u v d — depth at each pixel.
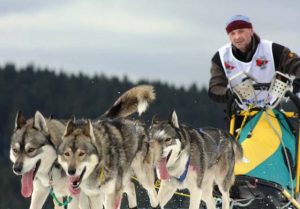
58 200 10.95
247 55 12.09
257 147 11.34
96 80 82.81
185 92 76.69
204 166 11.61
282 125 11.59
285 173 11.28
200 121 75.44
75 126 10.66
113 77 82.56
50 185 10.72
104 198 11.49
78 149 10.31
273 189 11.09
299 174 11.38
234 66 12.16
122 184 11.10
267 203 11.91
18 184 55.00
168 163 11.47
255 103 11.62
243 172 11.16
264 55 12.05
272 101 11.70
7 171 56.72
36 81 83.44
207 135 11.81
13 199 53.91
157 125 11.62
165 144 11.39
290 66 11.85
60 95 82.69
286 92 11.44
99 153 10.56
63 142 10.43
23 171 10.38
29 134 10.54
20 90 82.50
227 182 11.61
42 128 10.66
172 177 11.57
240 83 11.48
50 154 10.63
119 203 11.01
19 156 10.45
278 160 11.27
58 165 10.66
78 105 81.12
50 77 83.75
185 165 11.43
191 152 11.51
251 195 11.49
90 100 81.56
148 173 11.85
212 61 12.36
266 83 11.65
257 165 11.18
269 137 11.44
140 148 11.74
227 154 11.60
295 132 11.57
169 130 11.45
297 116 11.54
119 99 12.07
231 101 11.60
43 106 81.38
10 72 83.38
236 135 11.82
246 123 11.70
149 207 13.21
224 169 11.63
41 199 10.89
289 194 11.02
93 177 10.60
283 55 11.98
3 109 79.94
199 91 76.62
